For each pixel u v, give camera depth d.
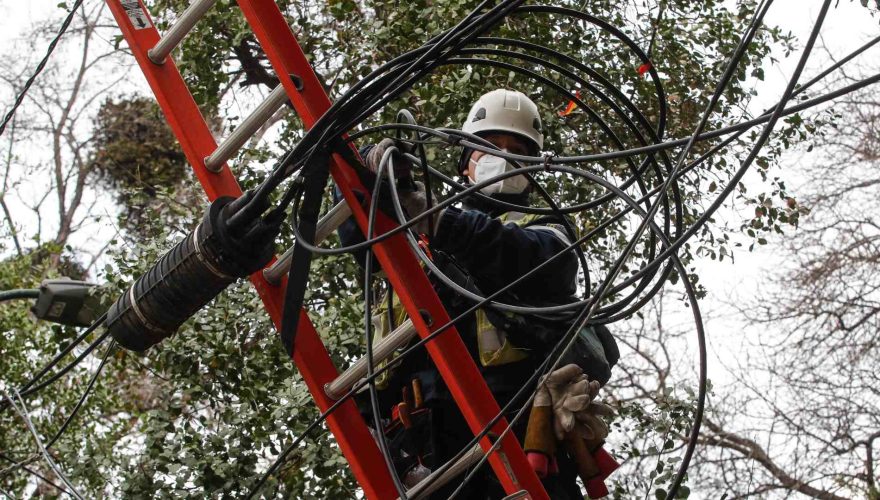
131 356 6.44
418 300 3.10
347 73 6.72
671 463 5.56
